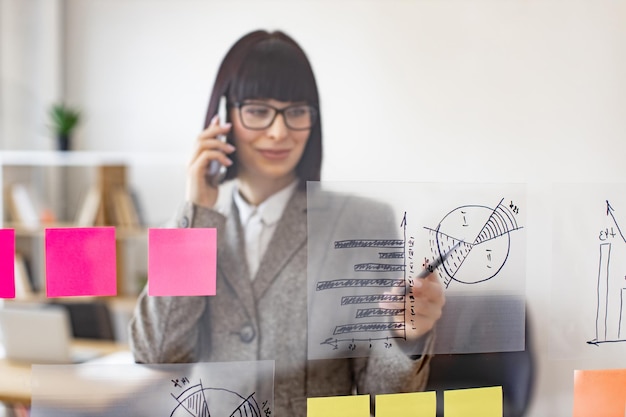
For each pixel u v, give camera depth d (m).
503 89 0.87
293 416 0.80
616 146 0.86
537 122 0.86
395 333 0.81
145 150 2.14
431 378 0.81
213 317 0.80
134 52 2.02
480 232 0.82
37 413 0.76
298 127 0.87
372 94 0.88
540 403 0.83
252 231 0.82
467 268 0.82
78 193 2.37
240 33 0.95
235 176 0.85
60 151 2.33
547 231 0.83
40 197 2.34
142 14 1.90
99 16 2.28
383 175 0.87
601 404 0.83
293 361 0.81
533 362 0.83
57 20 2.35
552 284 0.83
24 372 0.83
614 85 0.87
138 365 0.78
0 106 2.44
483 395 0.82
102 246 0.75
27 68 2.44
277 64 0.90
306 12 0.91
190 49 1.09
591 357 0.83
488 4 0.88
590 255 0.83
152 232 0.77
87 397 0.76
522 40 0.87
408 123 0.88
